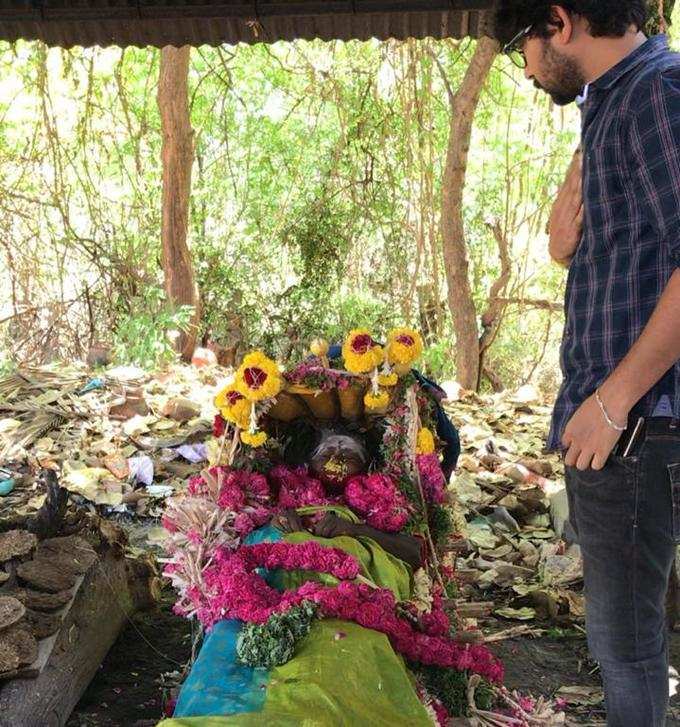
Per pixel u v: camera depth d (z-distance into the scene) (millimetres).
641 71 2227
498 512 5320
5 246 10391
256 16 4613
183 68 8734
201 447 6164
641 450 2291
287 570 2943
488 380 9930
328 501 3297
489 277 10906
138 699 3455
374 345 3248
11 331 10562
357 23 4812
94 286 10633
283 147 10578
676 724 3336
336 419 3461
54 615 3262
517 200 10617
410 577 3205
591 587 2461
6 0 4621
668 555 2395
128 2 4605
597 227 2326
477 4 4551
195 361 8492
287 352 10438
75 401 6629
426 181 9352
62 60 9188
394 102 9984
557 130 10148
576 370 2412
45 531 3711
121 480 5711
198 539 2982
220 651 2529
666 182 2137
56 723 3033
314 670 2369
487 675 2828
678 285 2107
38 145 10469
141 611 4133
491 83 9953
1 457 5859
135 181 10664
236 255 10602
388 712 2354
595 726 3365
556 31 2307
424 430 3377
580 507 2434
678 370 2250
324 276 10555
